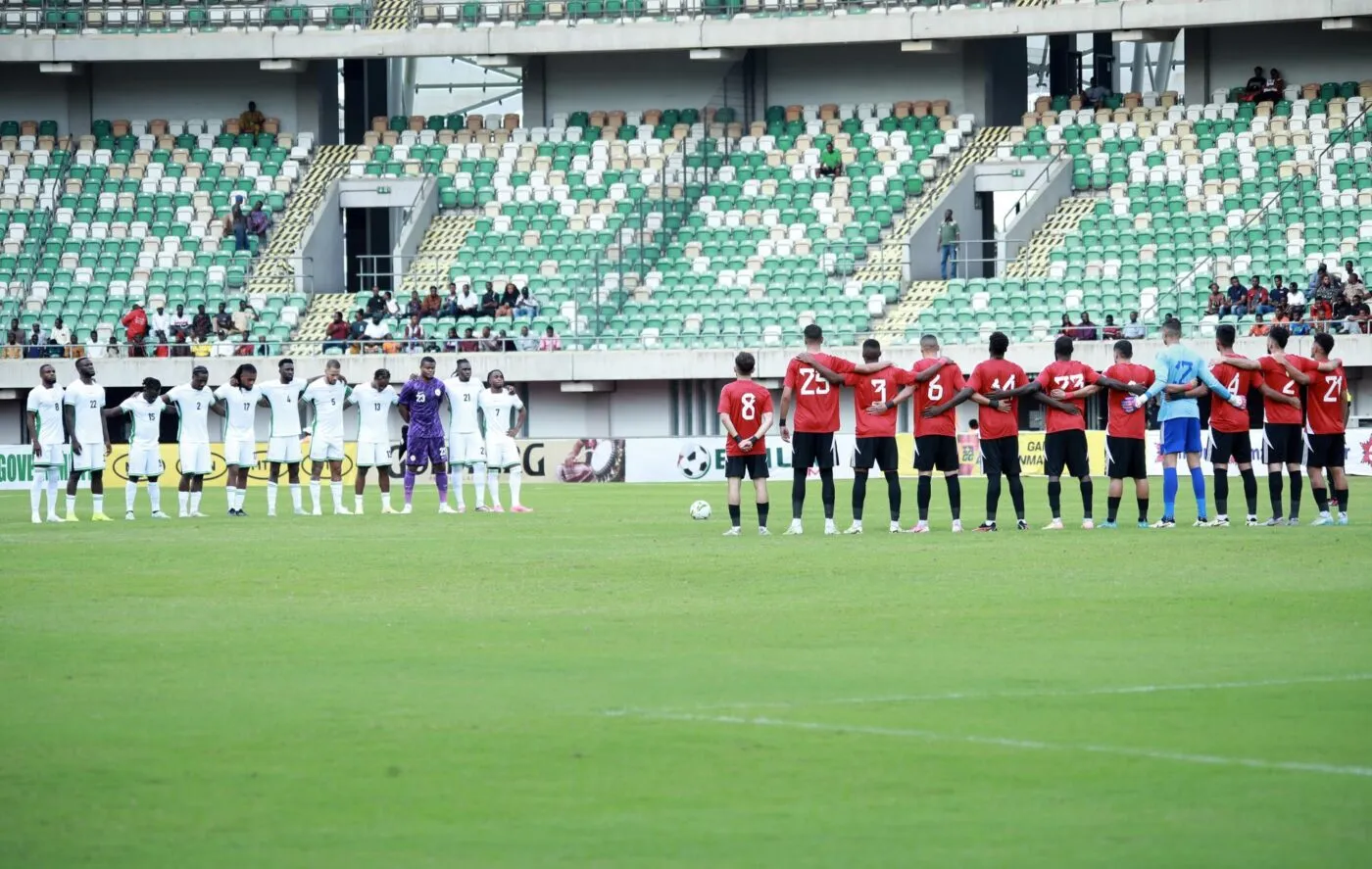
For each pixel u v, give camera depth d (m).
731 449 47.34
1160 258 103.00
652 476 90.44
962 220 110.12
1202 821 16.33
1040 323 100.06
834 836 15.98
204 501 73.69
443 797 17.53
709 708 21.78
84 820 16.70
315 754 19.41
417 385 61.16
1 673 24.83
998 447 46.88
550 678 24.11
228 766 18.86
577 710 21.72
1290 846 15.42
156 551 44.62
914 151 112.75
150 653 26.66
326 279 115.12
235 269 111.62
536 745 19.80
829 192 111.31
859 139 114.62
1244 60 112.12
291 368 61.22
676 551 42.59
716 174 114.06
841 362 46.50
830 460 46.69
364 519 57.88
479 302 106.12
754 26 112.75
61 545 46.81
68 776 18.47
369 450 61.88
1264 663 24.69
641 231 109.69
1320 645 26.33
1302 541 42.31
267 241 113.94
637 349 100.62
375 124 121.56
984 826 16.27
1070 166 109.19
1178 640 26.97
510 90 143.12
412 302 105.06
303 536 49.59
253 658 26.11
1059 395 46.72
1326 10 103.31
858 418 46.72
